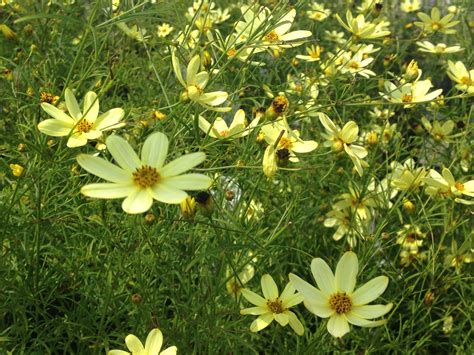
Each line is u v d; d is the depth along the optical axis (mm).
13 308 247
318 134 421
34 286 272
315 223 370
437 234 400
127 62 410
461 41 548
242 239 270
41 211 254
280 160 239
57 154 237
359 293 208
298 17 594
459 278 311
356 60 403
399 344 298
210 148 277
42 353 265
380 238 318
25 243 255
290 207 251
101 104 352
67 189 306
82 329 270
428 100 306
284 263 312
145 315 245
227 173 289
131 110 278
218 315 237
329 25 653
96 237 256
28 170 259
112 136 194
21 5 445
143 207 181
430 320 334
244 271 280
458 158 395
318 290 207
